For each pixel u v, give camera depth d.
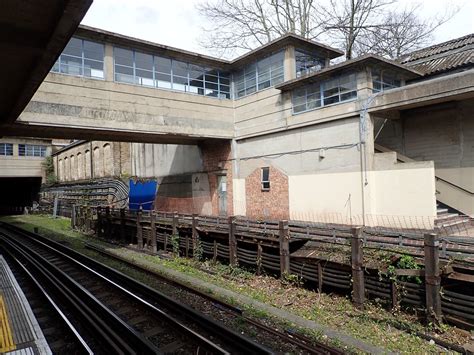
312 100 15.02
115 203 25.98
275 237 9.29
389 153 12.13
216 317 6.91
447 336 5.85
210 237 11.71
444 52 15.44
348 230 8.09
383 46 24.09
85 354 5.43
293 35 15.50
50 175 41.56
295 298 7.96
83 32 14.72
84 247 16.08
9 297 7.66
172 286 9.16
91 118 14.78
